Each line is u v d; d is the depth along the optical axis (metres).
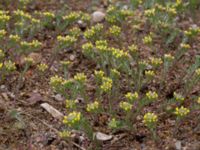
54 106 0.58
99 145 0.51
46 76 0.64
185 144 0.50
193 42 0.72
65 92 0.55
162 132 0.52
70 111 0.56
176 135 0.52
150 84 0.61
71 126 0.49
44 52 0.69
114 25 0.68
